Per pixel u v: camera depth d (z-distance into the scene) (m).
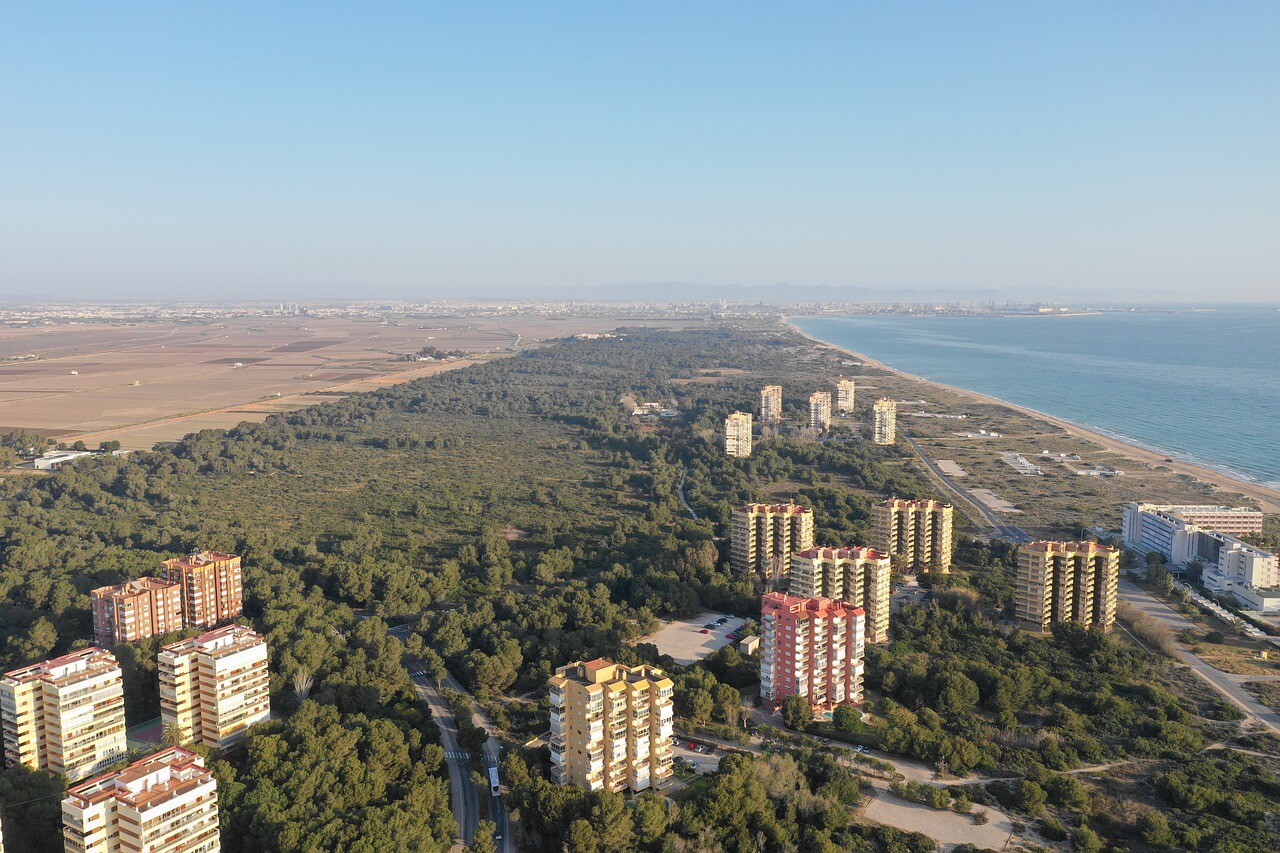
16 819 173.38
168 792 154.25
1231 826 178.38
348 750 196.75
